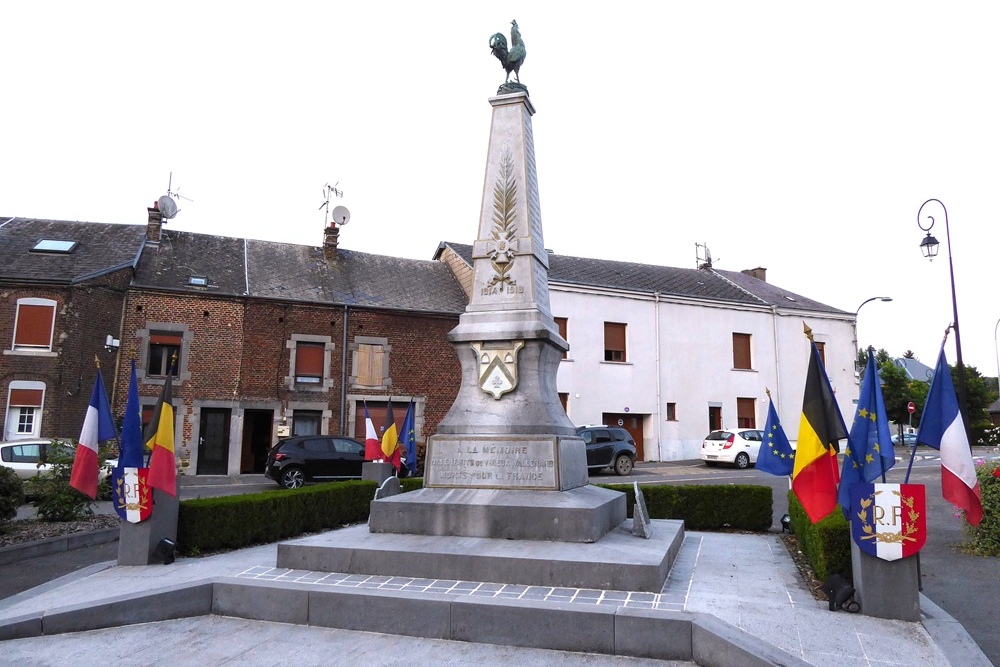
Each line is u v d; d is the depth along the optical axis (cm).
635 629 479
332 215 2684
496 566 598
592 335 2575
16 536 955
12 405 1955
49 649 506
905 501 521
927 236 1708
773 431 920
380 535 700
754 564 714
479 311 831
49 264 2109
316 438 1780
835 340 2997
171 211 2427
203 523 792
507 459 741
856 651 450
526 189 865
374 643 509
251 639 520
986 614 595
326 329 2297
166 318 2136
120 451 745
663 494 1024
